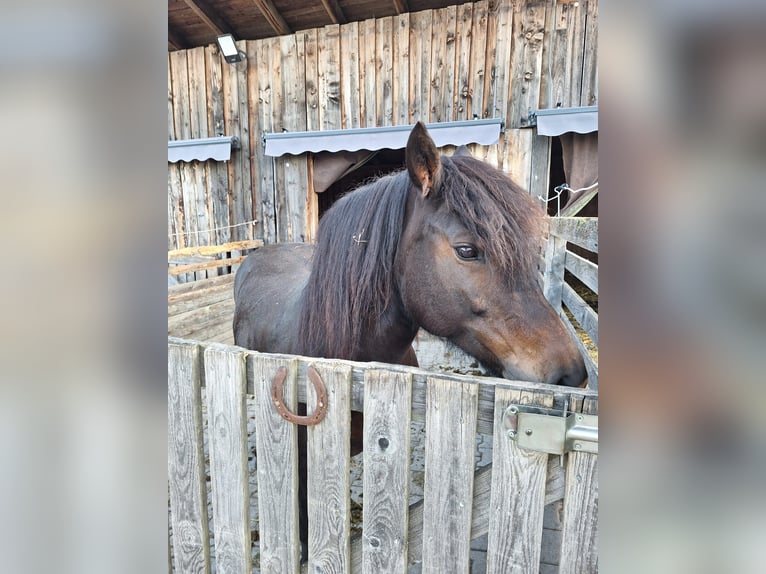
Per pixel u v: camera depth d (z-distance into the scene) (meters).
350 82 3.22
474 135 2.92
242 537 0.87
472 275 0.88
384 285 1.06
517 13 2.88
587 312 1.47
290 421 0.79
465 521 0.69
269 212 3.54
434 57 3.05
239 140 3.50
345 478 0.77
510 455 0.65
